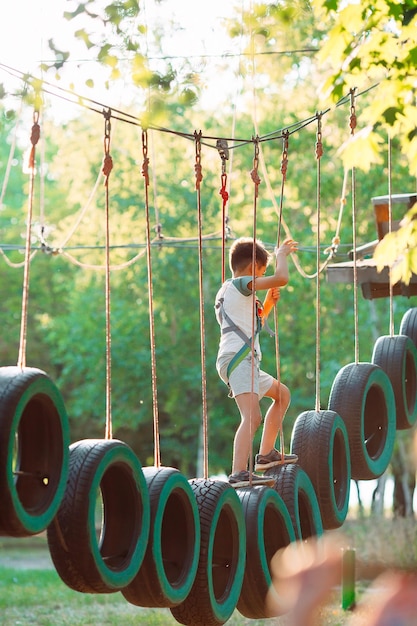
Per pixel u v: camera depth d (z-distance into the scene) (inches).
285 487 353.4
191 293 1206.9
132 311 1245.7
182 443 1369.3
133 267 1226.6
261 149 1096.2
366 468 396.2
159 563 287.7
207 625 313.0
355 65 311.0
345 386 399.2
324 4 322.0
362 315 1085.1
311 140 1055.0
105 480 281.0
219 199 1172.5
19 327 1596.9
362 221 1045.8
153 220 1209.4
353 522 1098.7
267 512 343.9
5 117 377.4
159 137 1208.8
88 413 1471.5
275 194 1109.7
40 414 251.1
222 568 326.0
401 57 309.4
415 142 307.1
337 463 393.1
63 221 1279.5
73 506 260.7
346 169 301.3
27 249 260.4
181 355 1238.3
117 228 1242.6
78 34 331.0
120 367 1251.2
